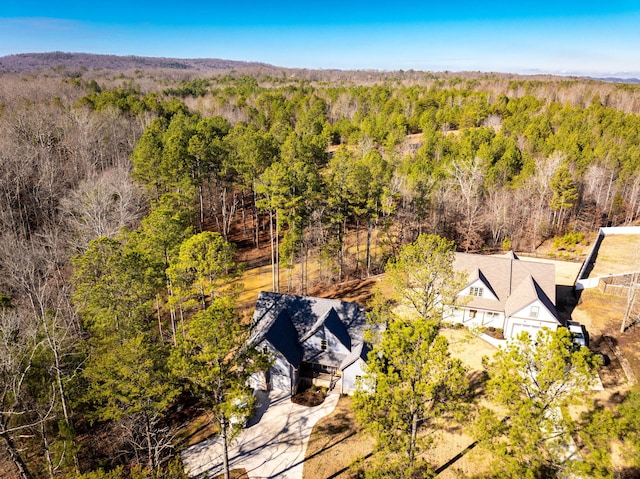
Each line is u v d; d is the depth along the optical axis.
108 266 27.31
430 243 29.44
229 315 21.94
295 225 44.59
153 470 22.44
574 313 41.50
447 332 39.16
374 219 52.25
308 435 28.47
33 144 61.78
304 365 34.44
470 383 32.28
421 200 53.84
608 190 67.56
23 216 52.25
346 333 34.16
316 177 51.31
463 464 25.58
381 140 90.06
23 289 34.47
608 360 34.19
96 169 65.75
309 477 25.42
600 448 18.36
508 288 40.22
